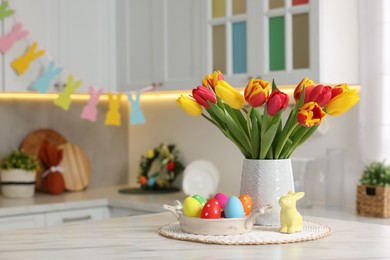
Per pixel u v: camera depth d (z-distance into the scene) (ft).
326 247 5.63
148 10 12.48
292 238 5.87
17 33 11.48
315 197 11.40
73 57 12.34
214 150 13.01
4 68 11.37
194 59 11.69
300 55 10.25
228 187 12.77
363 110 10.38
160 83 12.26
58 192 12.67
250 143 6.47
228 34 11.17
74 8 12.40
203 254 5.33
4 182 12.16
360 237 6.15
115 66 13.04
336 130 11.17
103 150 14.29
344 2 10.44
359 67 10.54
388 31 10.14
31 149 12.96
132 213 11.82
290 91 11.41
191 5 11.73
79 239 6.03
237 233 6.03
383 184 9.70
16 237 6.15
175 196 12.59
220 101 6.39
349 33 10.56
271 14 10.53
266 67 10.62
